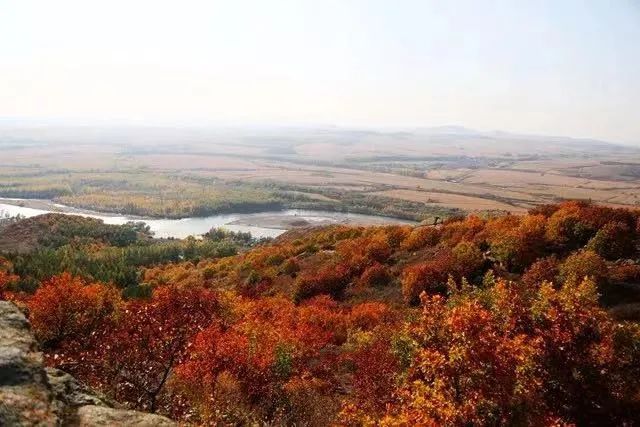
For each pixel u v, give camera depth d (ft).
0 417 23.80
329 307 170.81
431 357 55.52
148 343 70.08
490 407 52.26
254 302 170.91
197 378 67.82
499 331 63.57
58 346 115.65
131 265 414.21
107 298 144.05
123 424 28.84
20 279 254.47
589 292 68.23
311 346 119.96
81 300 127.34
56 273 280.72
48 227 566.77
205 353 73.56
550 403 57.77
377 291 175.94
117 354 68.39
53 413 26.23
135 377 65.05
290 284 213.25
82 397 31.14
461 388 53.47
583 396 58.59
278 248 286.87
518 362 55.16
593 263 112.78
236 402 68.33
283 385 79.87
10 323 32.04
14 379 26.99
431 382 57.52
